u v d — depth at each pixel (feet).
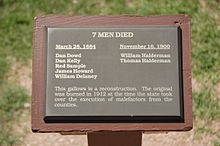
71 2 5.79
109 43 3.74
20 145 4.99
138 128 3.67
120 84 3.69
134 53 3.73
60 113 3.65
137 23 3.80
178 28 3.77
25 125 5.12
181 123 3.68
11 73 5.43
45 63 3.72
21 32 5.65
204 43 5.53
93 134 3.93
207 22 5.67
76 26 3.77
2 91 5.30
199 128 5.03
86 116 3.65
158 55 3.73
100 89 3.68
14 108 5.20
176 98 3.68
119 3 5.79
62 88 3.68
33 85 3.71
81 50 3.73
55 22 3.79
